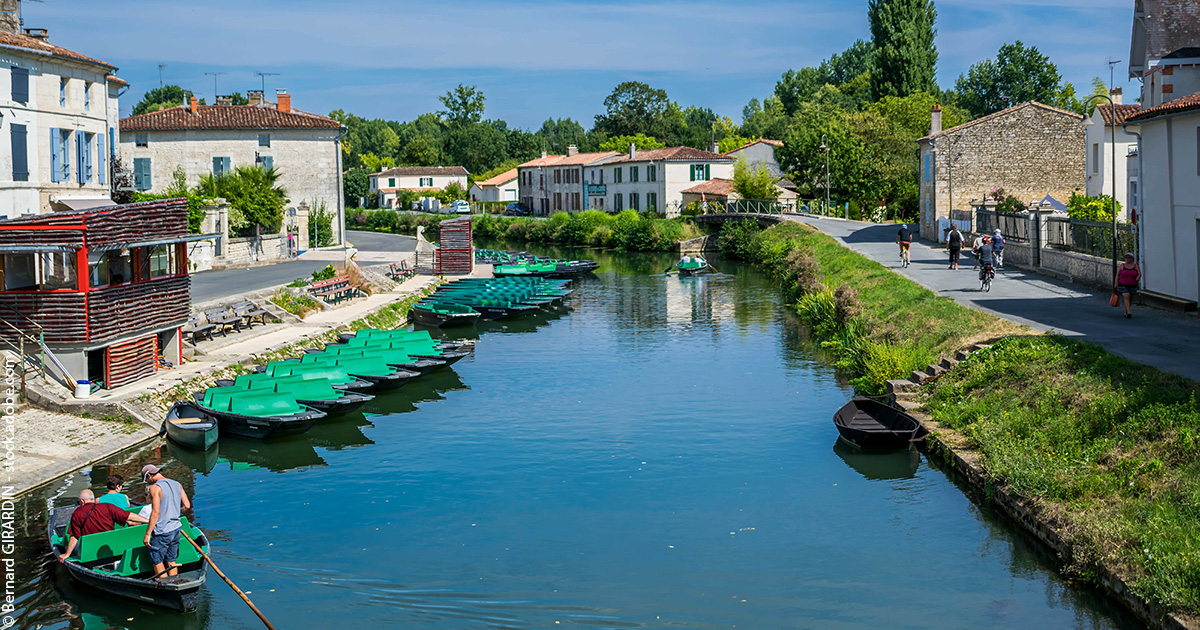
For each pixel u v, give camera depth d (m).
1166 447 15.46
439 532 17.36
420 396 28.19
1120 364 19.28
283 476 20.77
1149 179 29.42
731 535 17.00
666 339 37.44
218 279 42.59
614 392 28.25
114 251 25.92
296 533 17.34
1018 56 107.69
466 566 15.80
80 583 14.67
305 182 65.06
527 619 13.91
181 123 63.56
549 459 21.72
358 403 25.28
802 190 86.75
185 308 27.14
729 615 13.95
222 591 14.92
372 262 55.81
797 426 24.00
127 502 15.59
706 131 150.12
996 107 108.69
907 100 92.81
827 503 18.44
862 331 31.98
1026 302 29.81
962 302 30.19
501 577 15.36
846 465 20.73
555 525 17.66
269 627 13.43
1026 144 55.84
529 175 120.94
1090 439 17.17
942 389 22.55
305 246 61.25
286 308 37.31
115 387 23.83
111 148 42.38
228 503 18.98
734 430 23.77
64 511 16.69
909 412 22.30
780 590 14.73
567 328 41.06
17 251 22.88
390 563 15.95
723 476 20.25
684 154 93.25
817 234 61.59
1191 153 26.66
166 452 21.88
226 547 16.70
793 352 33.88
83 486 19.16
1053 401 19.06
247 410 23.52
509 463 21.48
